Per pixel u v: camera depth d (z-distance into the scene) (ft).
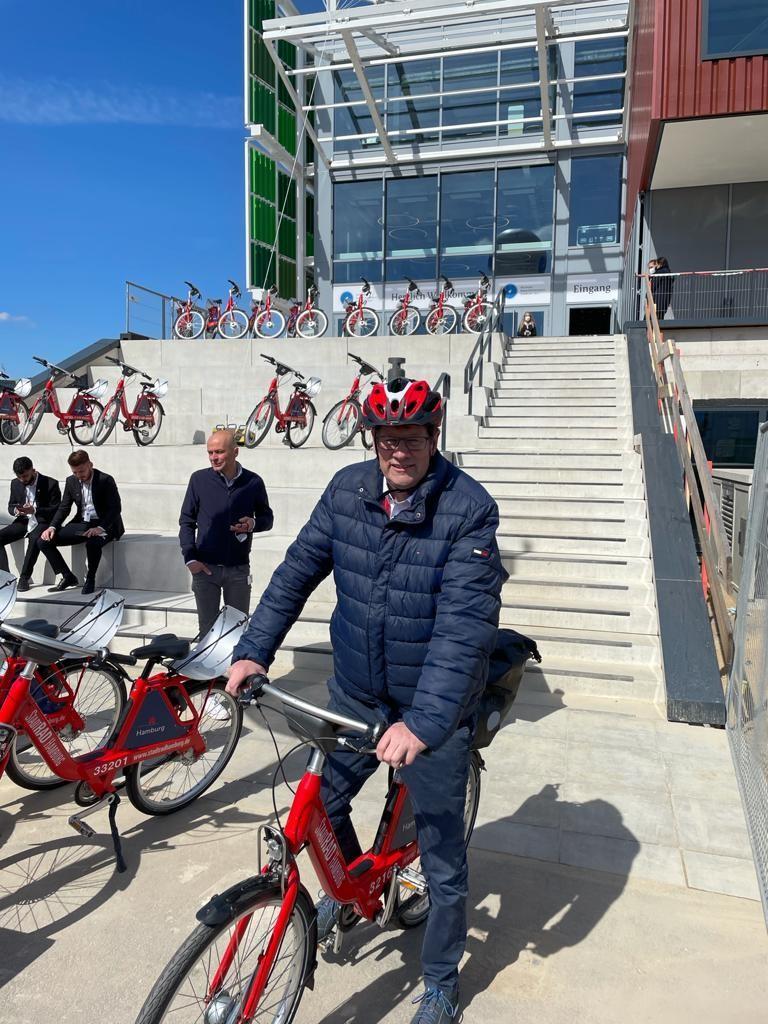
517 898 9.06
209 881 9.39
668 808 11.19
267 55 65.41
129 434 36.88
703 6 38.93
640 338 37.01
